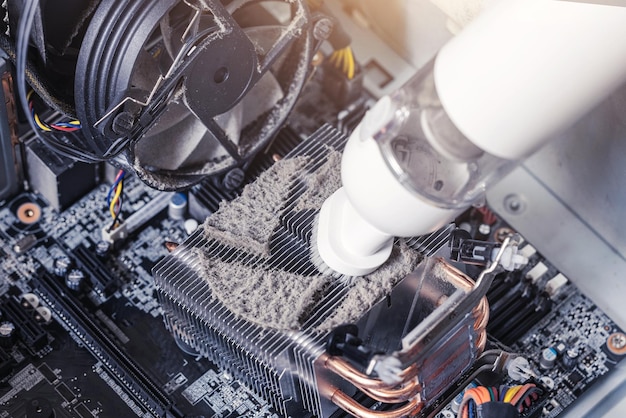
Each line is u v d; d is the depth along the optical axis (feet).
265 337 1.84
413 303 1.93
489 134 1.62
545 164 2.22
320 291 1.87
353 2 2.35
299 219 1.92
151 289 2.10
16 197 2.18
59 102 1.91
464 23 2.03
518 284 2.14
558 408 2.04
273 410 2.00
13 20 1.86
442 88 1.63
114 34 1.76
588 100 1.61
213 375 2.03
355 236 1.82
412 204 1.68
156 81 1.91
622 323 2.13
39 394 2.00
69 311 2.04
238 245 1.92
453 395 1.98
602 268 2.18
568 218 2.22
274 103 2.07
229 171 2.08
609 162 2.08
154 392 1.99
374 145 1.68
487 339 2.04
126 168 1.97
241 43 1.86
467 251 1.89
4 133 2.04
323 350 1.81
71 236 2.14
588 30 1.55
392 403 1.95
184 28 1.88
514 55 1.58
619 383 2.06
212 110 1.92
